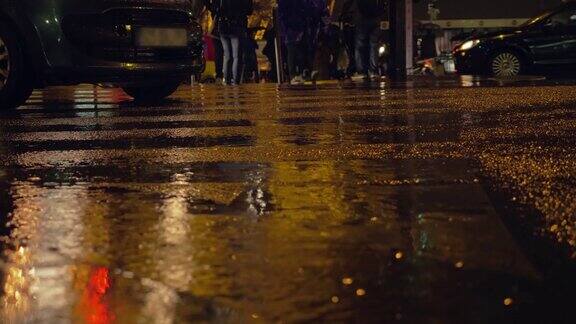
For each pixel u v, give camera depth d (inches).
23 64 305.6
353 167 149.9
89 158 172.6
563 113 249.3
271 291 74.2
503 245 89.0
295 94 395.9
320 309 69.2
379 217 104.8
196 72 341.4
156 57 319.6
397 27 562.3
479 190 122.7
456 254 85.6
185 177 143.9
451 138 190.9
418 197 118.0
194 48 337.7
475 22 1202.0
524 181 130.5
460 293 72.9
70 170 155.9
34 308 70.4
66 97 425.1
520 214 105.7
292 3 547.8
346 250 88.1
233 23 531.8
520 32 695.1
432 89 404.2
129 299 72.4
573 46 687.7
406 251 87.1
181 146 190.2
